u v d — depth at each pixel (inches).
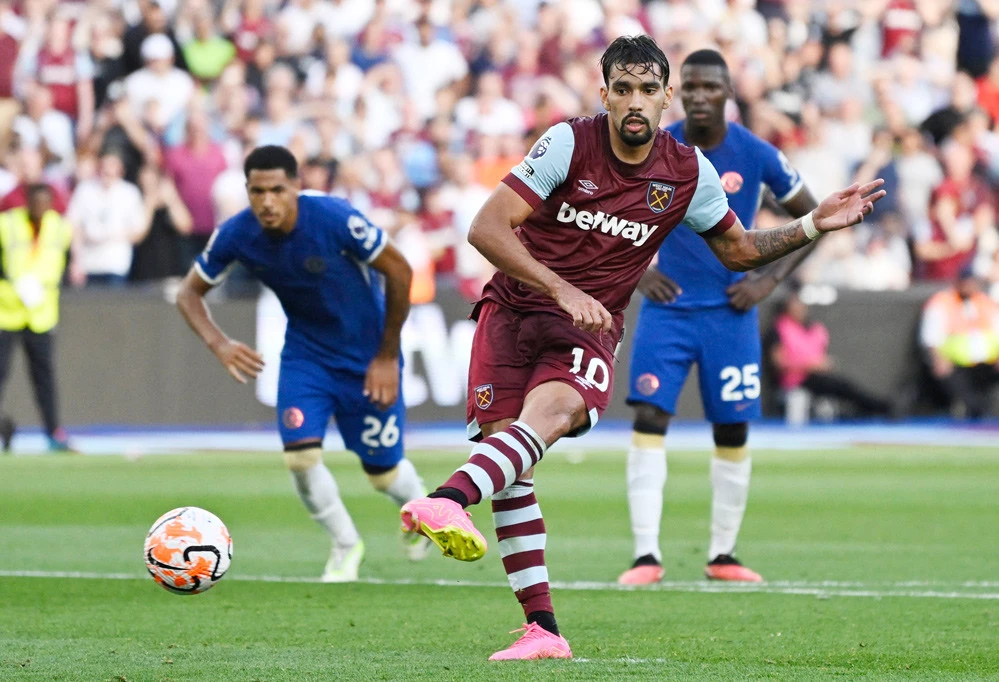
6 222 2028.8
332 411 1009.5
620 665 634.8
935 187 2746.1
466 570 1037.8
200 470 1813.5
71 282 2417.6
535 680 590.9
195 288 988.6
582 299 610.2
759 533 1262.3
